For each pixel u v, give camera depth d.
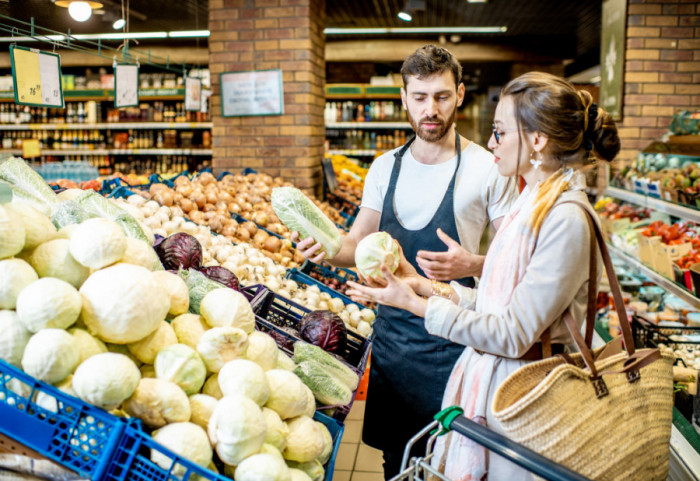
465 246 2.34
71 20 8.58
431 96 2.16
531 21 11.11
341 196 5.78
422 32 12.11
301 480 1.43
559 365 1.38
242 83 5.47
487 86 17.05
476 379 1.64
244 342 1.50
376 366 2.40
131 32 10.66
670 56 6.05
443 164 2.33
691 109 6.10
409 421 2.32
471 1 9.29
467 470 1.56
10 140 10.05
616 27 6.29
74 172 7.73
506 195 2.28
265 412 1.45
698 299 3.16
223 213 4.11
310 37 5.43
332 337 2.28
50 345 1.21
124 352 1.41
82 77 10.00
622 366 1.46
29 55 3.19
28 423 1.20
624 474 1.42
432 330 1.60
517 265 1.56
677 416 2.51
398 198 2.37
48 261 1.38
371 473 2.99
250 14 5.39
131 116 9.58
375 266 1.86
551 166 1.58
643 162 5.16
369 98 10.11
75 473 1.17
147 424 1.29
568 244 1.46
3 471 1.19
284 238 4.19
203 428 1.36
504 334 1.51
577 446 1.34
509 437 1.34
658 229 4.27
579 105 1.51
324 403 1.87
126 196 3.75
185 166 10.19
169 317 1.62
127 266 1.38
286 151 5.53
